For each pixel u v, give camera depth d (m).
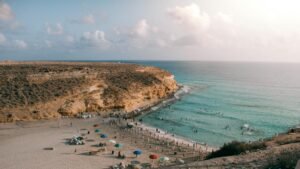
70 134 50.91
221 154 25.78
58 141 46.06
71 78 81.38
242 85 146.62
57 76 81.50
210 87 136.88
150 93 93.44
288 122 67.44
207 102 94.44
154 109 80.44
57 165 34.75
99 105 74.00
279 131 59.03
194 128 61.19
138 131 55.50
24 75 78.62
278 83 157.25
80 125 58.34
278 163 16.11
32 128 54.16
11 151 40.22
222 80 173.62
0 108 59.59
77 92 73.38
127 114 71.81
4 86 70.19
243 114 76.25
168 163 36.19
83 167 34.22
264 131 59.12
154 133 54.88
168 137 52.75
